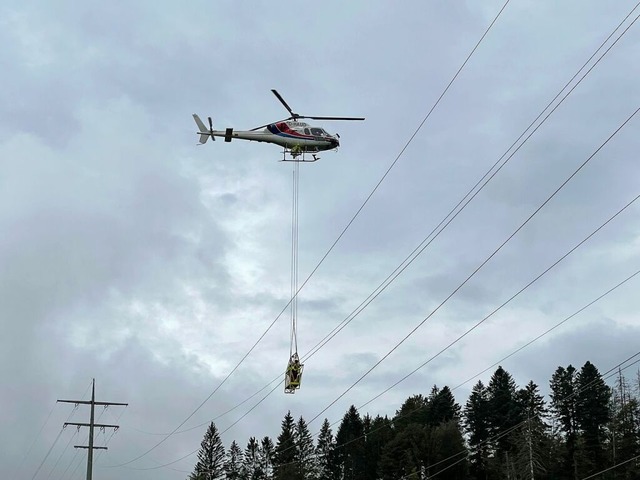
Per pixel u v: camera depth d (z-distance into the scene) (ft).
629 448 260.83
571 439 286.87
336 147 170.30
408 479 279.69
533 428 277.85
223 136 171.83
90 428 225.15
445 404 345.72
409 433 301.43
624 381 287.28
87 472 223.51
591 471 260.01
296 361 151.84
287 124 168.66
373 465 317.22
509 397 315.17
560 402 302.66
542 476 261.85
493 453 299.99
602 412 287.28
